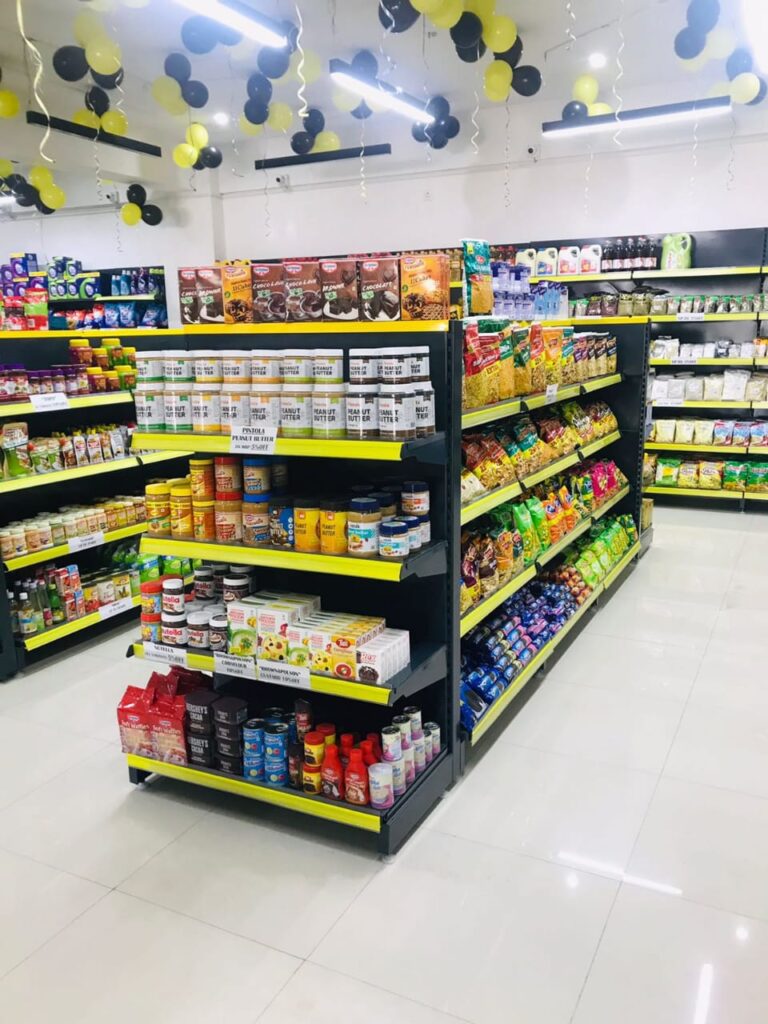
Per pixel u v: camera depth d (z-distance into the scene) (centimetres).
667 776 285
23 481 393
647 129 717
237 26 425
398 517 247
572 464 416
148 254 1011
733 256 701
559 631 376
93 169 831
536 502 367
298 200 913
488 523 330
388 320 245
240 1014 185
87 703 358
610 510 534
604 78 700
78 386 427
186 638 276
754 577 508
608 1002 187
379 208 869
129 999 191
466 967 198
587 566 433
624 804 269
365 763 244
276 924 215
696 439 710
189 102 616
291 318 256
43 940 211
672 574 518
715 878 230
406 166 840
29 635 393
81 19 500
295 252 930
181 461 538
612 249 727
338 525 243
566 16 566
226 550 260
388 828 238
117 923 217
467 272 298
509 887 228
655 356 717
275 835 256
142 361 259
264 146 912
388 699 233
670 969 196
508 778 286
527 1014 184
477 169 807
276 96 753
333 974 197
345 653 240
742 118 677
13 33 598
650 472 568
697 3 488
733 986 191
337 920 216
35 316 488
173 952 205
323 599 289
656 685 360
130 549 474
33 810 273
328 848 249
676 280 729
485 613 296
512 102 772
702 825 256
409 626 276
